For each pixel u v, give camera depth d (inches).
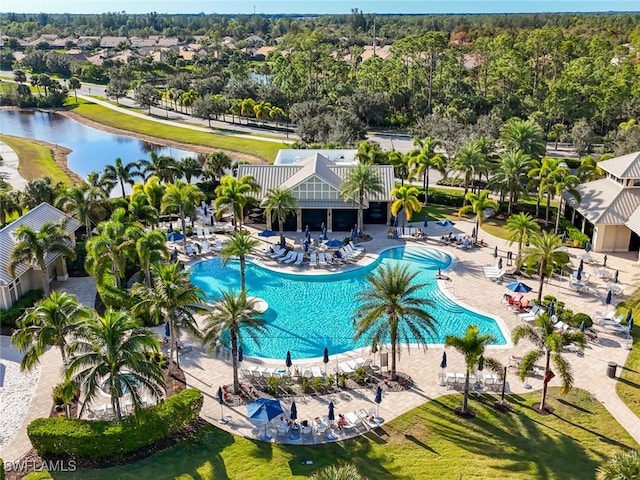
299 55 6574.8
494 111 4736.7
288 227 2677.2
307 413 1393.9
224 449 1263.5
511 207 2795.3
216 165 3233.3
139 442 1245.7
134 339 1242.0
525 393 1460.4
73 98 6879.9
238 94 5905.5
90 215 2363.4
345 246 2394.2
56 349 1672.0
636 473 940.0
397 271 1491.1
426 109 5172.2
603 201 2396.7
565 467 1197.1
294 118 4891.7
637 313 1839.3
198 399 1338.6
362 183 2456.9
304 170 2716.5
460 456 1235.2
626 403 1416.1
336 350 1706.4
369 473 1186.0
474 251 2399.1
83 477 1179.9
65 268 2111.2
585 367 1568.7
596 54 6122.1
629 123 3986.2
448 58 5674.2
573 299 1961.1
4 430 1327.5
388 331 1646.2
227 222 2778.1
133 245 1866.4
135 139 5226.4
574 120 4520.2
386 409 1402.6
